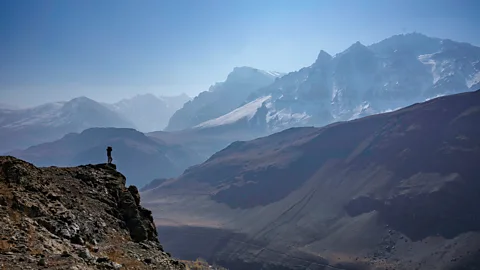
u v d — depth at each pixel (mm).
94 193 42000
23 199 33406
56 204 35688
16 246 26672
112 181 45875
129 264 31188
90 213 38000
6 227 28594
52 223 32406
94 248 32250
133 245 36750
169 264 34688
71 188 40906
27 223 30312
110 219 39281
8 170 36625
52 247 28594
